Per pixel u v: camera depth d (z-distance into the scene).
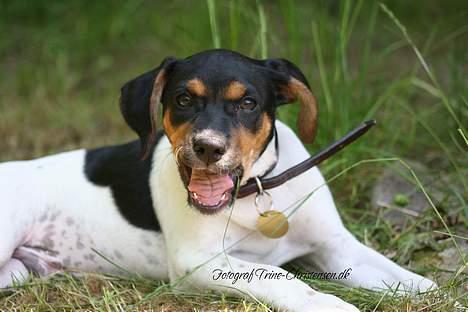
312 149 6.84
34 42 10.70
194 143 4.61
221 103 4.80
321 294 4.59
